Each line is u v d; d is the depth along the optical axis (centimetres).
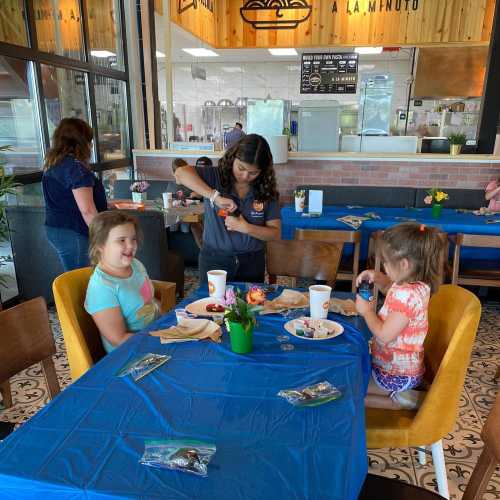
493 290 390
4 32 323
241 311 131
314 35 673
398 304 143
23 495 82
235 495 77
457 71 660
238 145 196
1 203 298
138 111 559
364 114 566
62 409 103
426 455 188
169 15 526
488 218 362
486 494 169
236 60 921
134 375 118
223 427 96
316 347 137
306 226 362
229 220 199
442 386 134
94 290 157
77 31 430
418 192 469
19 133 359
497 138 497
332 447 90
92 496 78
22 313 141
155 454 87
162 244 303
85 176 247
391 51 768
